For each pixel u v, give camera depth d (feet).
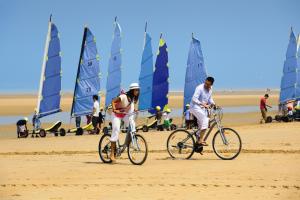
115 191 79.10
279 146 137.28
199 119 114.32
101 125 239.91
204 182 84.84
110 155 110.73
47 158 123.85
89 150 143.43
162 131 232.12
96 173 96.53
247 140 154.20
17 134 230.07
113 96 277.44
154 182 85.71
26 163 113.39
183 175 91.97
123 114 109.19
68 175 94.84
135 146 107.96
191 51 274.16
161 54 282.56
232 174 92.12
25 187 83.92
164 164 106.93
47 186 84.33
